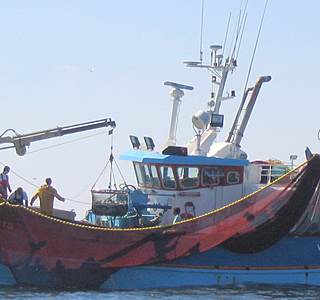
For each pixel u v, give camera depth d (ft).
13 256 123.95
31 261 124.36
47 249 124.47
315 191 134.62
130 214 130.52
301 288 134.21
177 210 131.64
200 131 143.64
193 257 129.39
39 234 123.95
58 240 124.57
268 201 131.13
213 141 148.66
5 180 128.67
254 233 130.72
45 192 126.52
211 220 128.88
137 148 147.54
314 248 136.56
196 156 137.80
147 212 136.56
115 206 128.36
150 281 127.95
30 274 124.67
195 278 129.39
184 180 137.90
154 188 140.05
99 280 126.31
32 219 123.54
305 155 134.72
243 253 131.75
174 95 147.33
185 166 137.49
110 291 126.52
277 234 132.16
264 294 127.75
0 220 122.62
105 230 125.80
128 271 127.44
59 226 124.57
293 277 134.51
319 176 133.18
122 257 126.31
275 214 131.34
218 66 150.71
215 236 128.67
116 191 130.00
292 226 132.87
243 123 147.54
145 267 127.65
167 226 127.54
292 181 131.95
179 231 127.75
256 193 130.72
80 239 125.29
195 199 138.31
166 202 136.98
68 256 125.18
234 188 140.36
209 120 143.43
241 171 140.87
